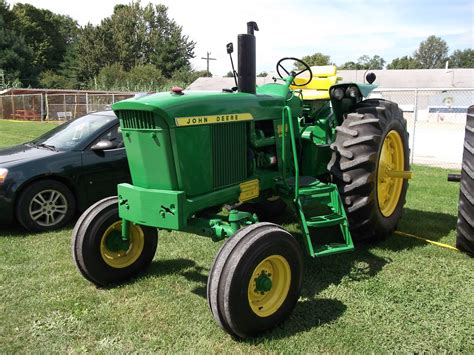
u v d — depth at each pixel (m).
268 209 5.44
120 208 3.39
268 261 3.02
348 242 3.75
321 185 3.87
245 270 2.81
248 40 3.69
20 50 62.78
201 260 4.32
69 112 29.31
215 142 3.34
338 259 4.24
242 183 3.60
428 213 5.79
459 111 29.64
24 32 68.56
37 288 3.73
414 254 4.35
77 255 3.62
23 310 3.35
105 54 66.00
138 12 68.69
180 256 4.41
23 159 5.34
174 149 3.06
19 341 2.95
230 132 3.46
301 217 3.63
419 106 33.59
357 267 4.04
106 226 3.69
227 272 2.80
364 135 4.03
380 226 4.36
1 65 60.38
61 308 3.38
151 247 4.02
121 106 3.17
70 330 3.08
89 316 3.26
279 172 3.97
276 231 3.01
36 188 5.24
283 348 2.86
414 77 46.03
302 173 4.50
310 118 4.92
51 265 4.24
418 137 17.41
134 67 60.44
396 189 4.75
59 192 5.41
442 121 29.94
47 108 28.58
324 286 3.70
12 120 28.73
